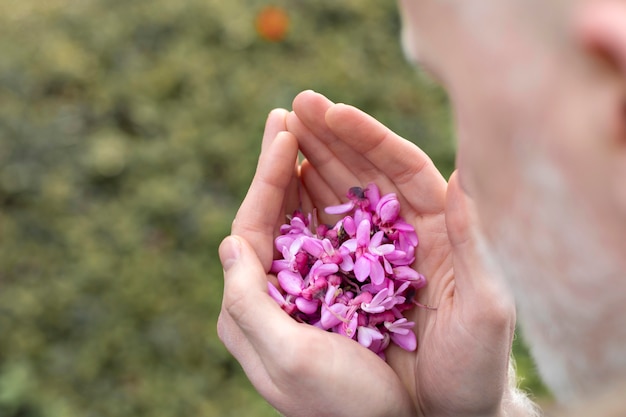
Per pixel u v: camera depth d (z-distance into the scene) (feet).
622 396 0.86
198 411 2.14
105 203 2.68
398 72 3.33
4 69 3.12
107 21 3.50
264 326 1.28
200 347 2.28
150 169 2.80
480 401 1.34
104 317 2.32
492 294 1.27
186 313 2.35
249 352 1.34
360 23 3.59
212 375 2.23
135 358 2.24
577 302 0.82
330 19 3.61
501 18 0.74
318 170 1.48
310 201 1.50
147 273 2.43
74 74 3.16
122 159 2.80
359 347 1.31
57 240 2.54
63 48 3.29
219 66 3.28
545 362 0.94
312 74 3.25
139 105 3.05
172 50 3.36
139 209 2.65
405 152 1.41
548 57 0.73
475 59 0.77
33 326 2.29
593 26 0.68
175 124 2.99
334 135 1.44
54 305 2.34
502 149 0.80
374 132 1.40
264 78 3.22
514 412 1.39
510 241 0.85
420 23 0.82
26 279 2.43
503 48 0.75
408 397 1.34
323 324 1.37
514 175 0.80
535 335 0.93
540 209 0.79
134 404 2.15
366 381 1.29
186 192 2.71
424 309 1.41
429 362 1.35
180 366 2.24
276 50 3.40
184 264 2.48
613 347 0.84
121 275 2.43
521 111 0.75
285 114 1.47
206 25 3.49
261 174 1.40
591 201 0.75
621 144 0.72
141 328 2.32
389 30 3.58
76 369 2.20
